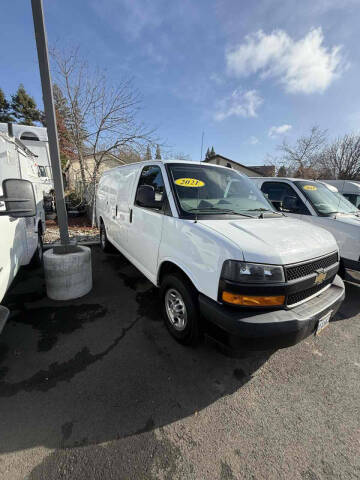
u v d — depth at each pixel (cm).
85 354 246
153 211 304
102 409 189
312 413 196
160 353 252
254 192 342
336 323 330
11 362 231
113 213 470
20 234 313
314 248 222
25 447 159
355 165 2352
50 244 632
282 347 191
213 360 246
